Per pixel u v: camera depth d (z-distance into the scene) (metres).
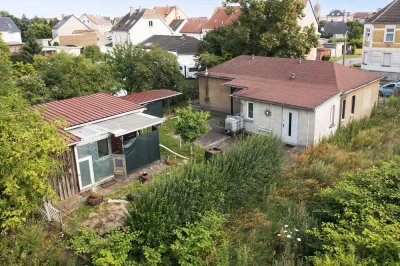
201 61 35.59
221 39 35.53
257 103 20.39
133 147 15.88
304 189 12.84
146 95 24.80
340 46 60.75
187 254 9.19
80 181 14.38
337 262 7.73
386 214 9.66
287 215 11.07
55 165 10.92
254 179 12.42
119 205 13.17
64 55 25.17
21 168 9.16
